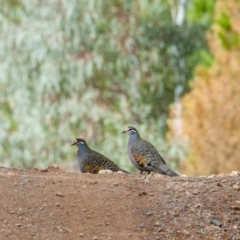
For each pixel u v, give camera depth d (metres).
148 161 17.19
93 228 11.68
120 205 12.35
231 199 12.79
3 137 36.28
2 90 36.88
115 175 13.87
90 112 36.09
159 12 36.97
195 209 12.45
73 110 35.91
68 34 35.44
